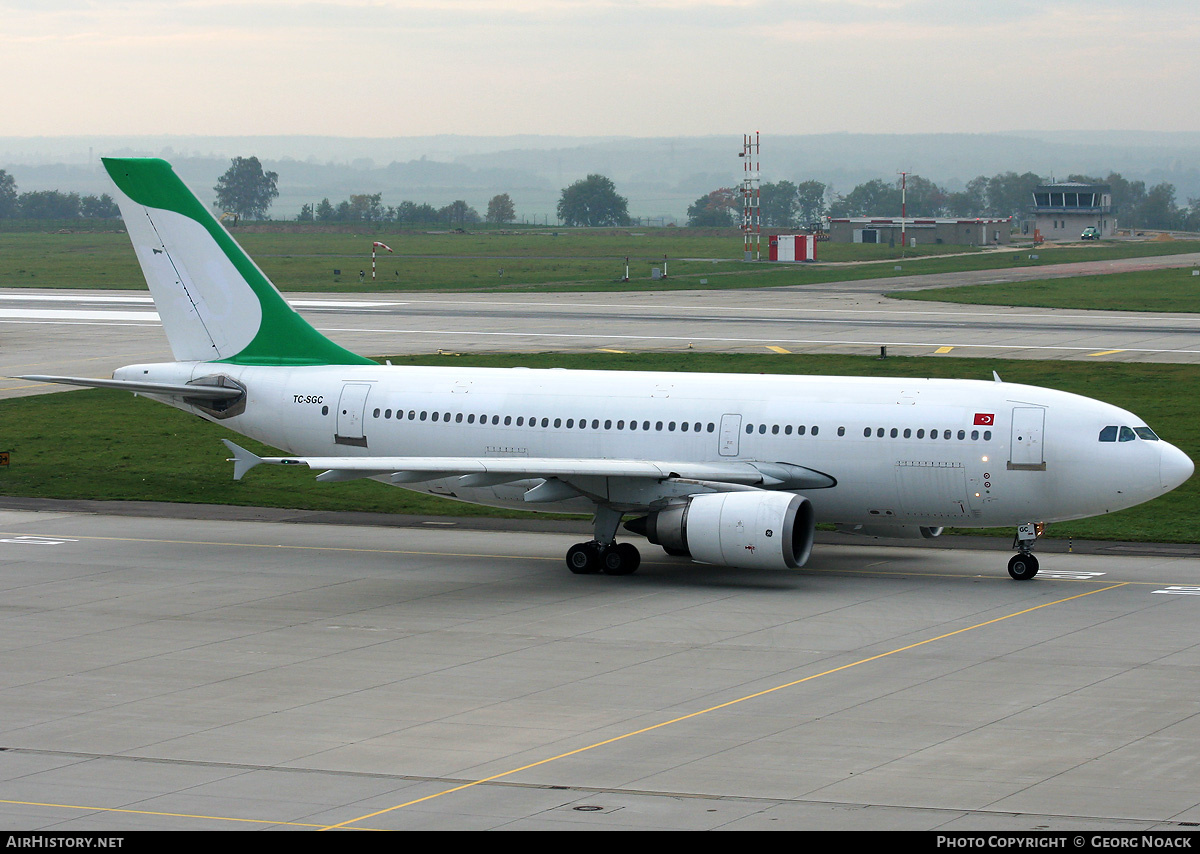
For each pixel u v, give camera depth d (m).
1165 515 139.00
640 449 118.00
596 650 89.75
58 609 102.31
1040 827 57.41
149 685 82.25
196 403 132.00
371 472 106.06
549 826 58.12
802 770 65.56
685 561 120.94
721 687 80.75
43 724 74.50
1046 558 121.31
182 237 131.75
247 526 136.88
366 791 63.19
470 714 75.69
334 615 100.31
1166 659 86.25
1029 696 78.19
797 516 111.94
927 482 111.06
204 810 60.78
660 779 64.50
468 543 128.75
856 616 98.94
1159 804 60.34
